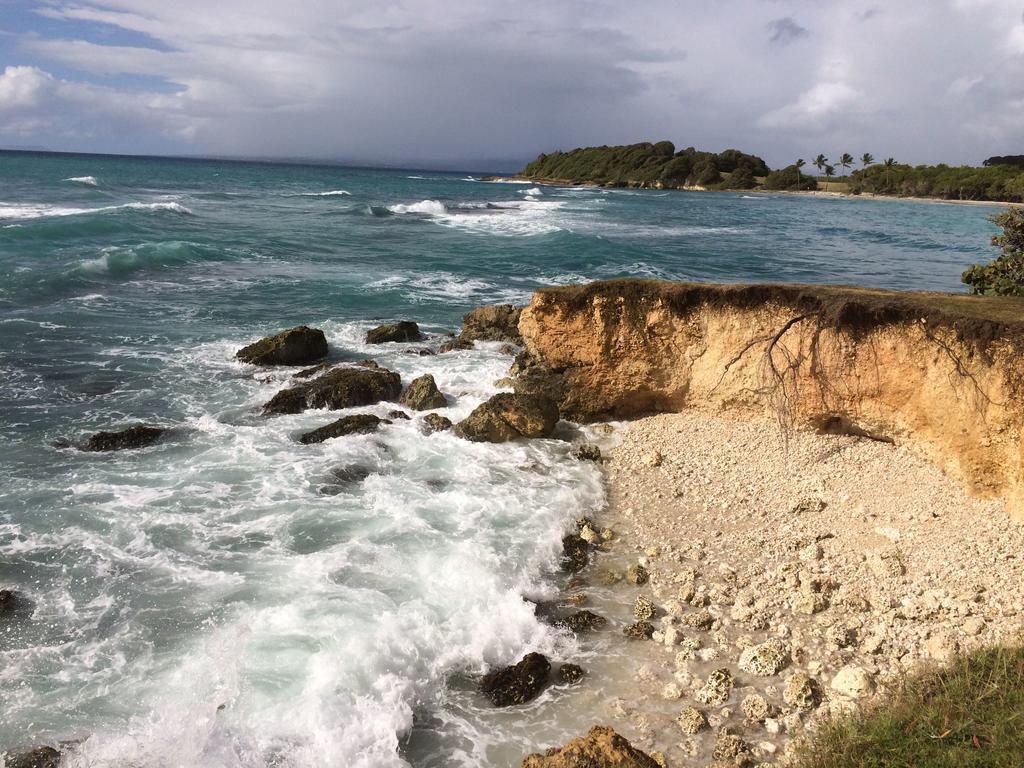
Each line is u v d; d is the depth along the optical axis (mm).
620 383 15586
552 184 173625
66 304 22375
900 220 82875
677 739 7016
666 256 40625
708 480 12789
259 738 6691
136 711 6934
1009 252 18578
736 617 8930
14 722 6734
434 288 28984
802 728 7031
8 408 14430
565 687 7781
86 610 8406
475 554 9898
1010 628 8047
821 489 11883
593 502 12172
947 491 11109
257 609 8484
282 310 24016
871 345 12484
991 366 10406
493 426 14336
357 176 169750
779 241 53250
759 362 14008
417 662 7863
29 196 51312
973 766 5555
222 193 73188
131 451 12891
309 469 12469
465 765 6727
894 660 8008
